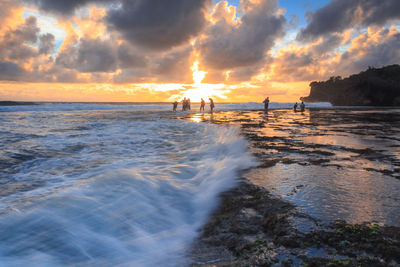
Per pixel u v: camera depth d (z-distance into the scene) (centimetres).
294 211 267
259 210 282
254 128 1205
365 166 466
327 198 302
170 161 577
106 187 352
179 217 283
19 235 228
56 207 283
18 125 1365
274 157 569
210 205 313
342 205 279
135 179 392
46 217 260
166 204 314
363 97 6969
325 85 9162
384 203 282
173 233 246
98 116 2312
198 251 209
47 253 207
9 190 368
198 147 773
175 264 191
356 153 591
